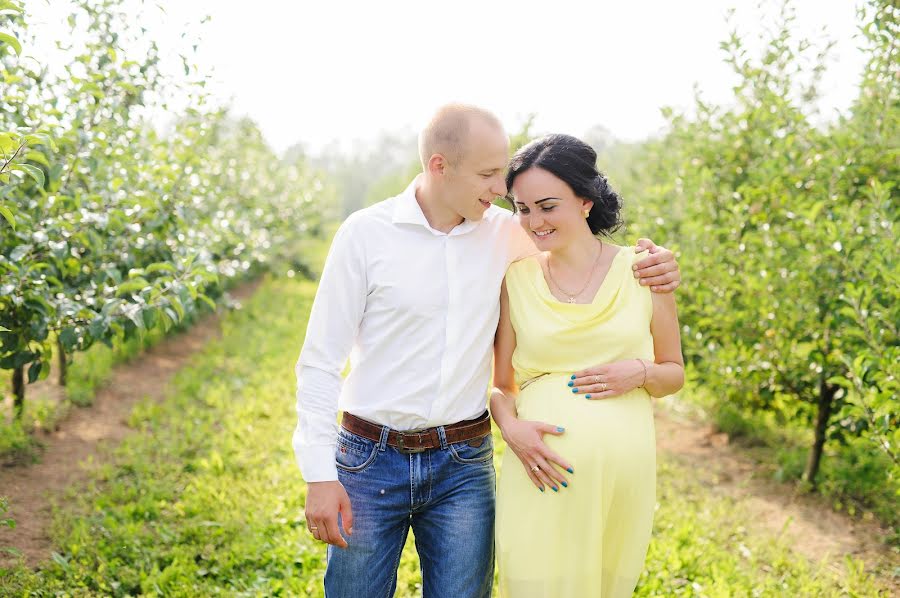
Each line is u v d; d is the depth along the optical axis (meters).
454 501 2.47
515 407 2.59
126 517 4.31
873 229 4.46
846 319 4.59
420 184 2.52
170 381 7.57
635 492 2.41
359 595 2.46
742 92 6.31
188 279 4.09
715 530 4.57
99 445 5.54
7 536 3.99
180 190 5.65
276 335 10.25
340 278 2.39
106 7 5.23
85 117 4.82
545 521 2.38
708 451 6.23
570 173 2.37
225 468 5.18
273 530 4.24
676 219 6.61
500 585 2.46
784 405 5.86
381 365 2.43
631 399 2.47
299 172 19.62
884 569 4.26
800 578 3.98
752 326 5.38
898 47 5.07
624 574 2.48
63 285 4.34
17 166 2.87
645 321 2.47
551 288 2.55
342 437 2.49
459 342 2.42
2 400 5.53
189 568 3.72
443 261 2.42
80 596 3.43
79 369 7.16
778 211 5.50
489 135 2.29
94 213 4.30
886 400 3.93
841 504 5.14
